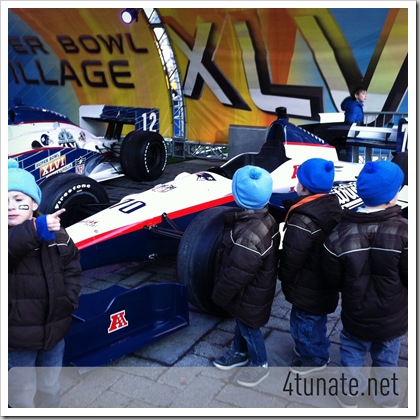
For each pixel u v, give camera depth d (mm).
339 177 4711
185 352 3086
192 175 4438
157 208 3879
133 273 4344
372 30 8609
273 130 4934
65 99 12648
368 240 2260
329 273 2395
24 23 12258
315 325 2715
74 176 4441
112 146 7859
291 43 9359
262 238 2502
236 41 9781
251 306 2623
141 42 10609
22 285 2082
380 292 2268
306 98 9547
